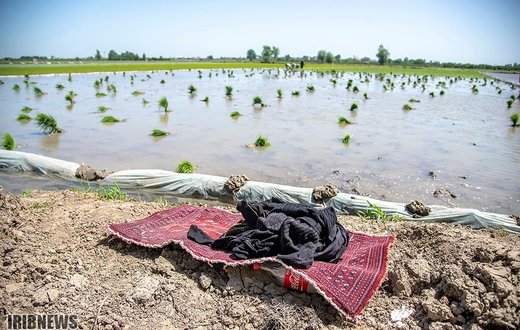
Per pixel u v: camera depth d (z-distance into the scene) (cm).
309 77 5622
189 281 434
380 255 443
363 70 8081
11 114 1903
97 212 631
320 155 1177
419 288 414
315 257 428
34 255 464
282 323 364
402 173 1008
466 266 404
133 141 1341
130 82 4169
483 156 1206
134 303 394
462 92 3844
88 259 475
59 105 2266
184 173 885
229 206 765
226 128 1603
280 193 761
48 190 826
